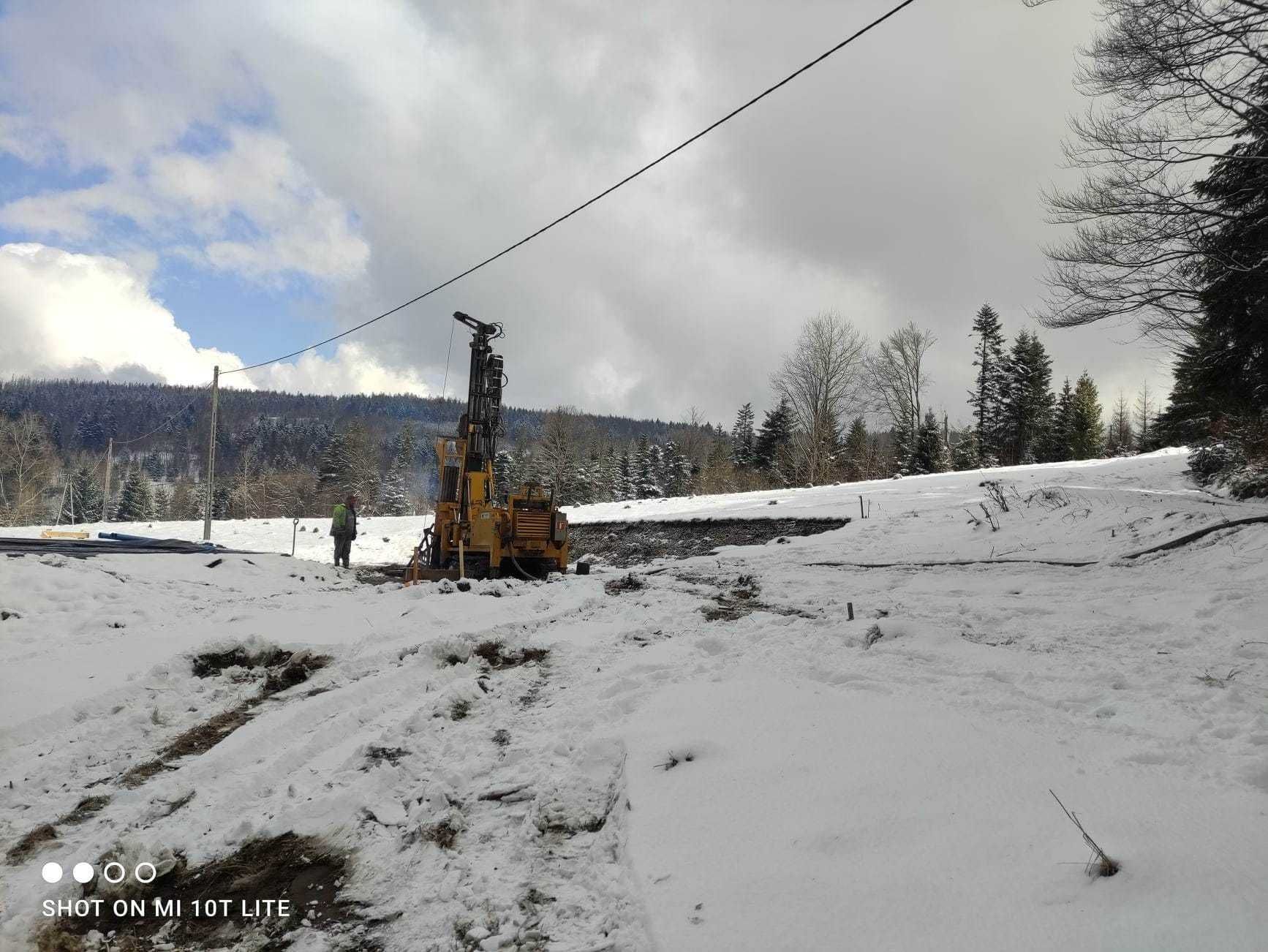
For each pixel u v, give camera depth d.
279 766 4.21
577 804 3.58
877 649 5.56
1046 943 2.19
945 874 2.59
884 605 7.49
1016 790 3.13
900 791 3.22
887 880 2.60
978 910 2.38
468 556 13.13
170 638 6.48
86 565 9.61
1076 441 53.41
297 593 9.80
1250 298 11.76
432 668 5.92
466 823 3.54
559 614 7.95
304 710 4.97
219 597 9.22
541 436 69.38
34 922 2.97
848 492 23.95
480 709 5.04
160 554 12.33
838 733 3.90
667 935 2.43
